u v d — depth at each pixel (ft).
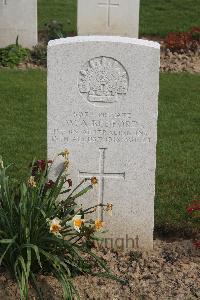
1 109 14.34
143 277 8.32
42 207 7.96
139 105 8.41
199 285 8.17
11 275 8.02
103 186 8.77
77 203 8.83
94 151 8.62
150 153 8.59
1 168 8.79
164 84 16.46
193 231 9.52
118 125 8.50
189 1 24.64
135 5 18.47
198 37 19.34
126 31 18.71
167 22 22.56
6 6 18.19
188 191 10.70
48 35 19.90
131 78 8.32
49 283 8.04
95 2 18.45
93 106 8.43
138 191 8.75
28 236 7.83
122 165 8.66
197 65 18.19
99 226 7.97
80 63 8.27
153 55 8.23
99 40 8.20
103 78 8.32
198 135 13.28
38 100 14.97
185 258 8.78
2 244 7.92
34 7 18.26
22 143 12.51
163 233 9.55
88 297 7.98
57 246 8.01
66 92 8.38
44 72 17.15
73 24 22.00
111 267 8.51
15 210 8.13
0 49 17.88
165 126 13.70
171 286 8.16
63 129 8.52
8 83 15.99
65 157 8.44
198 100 15.42
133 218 8.86
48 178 8.68
